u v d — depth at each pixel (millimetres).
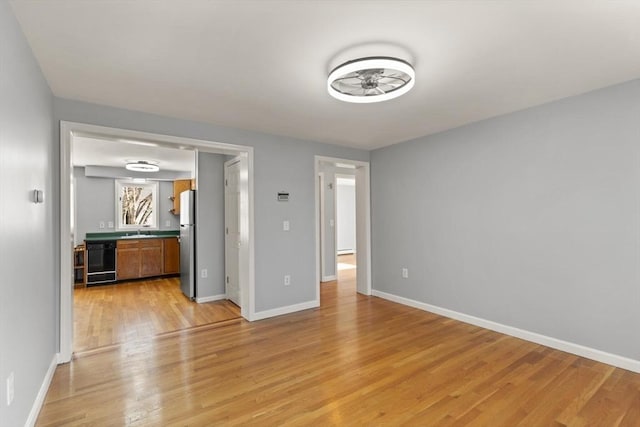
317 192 4375
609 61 2168
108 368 2561
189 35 1840
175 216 7203
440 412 1983
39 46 1928
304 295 4203
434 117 3326
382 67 2006
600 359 2627
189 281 4730
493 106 3018
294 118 3322
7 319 1484
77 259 5758
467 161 3598
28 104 1877
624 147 2504
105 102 2828
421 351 2869
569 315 2812
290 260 4082
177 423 1880
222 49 1991
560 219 2863
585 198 2711
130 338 3207
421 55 2072
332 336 3244
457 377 2400
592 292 2676
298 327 3512
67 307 2666
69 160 2729
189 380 2373
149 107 2967
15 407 1589
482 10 1629
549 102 2918
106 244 5801
